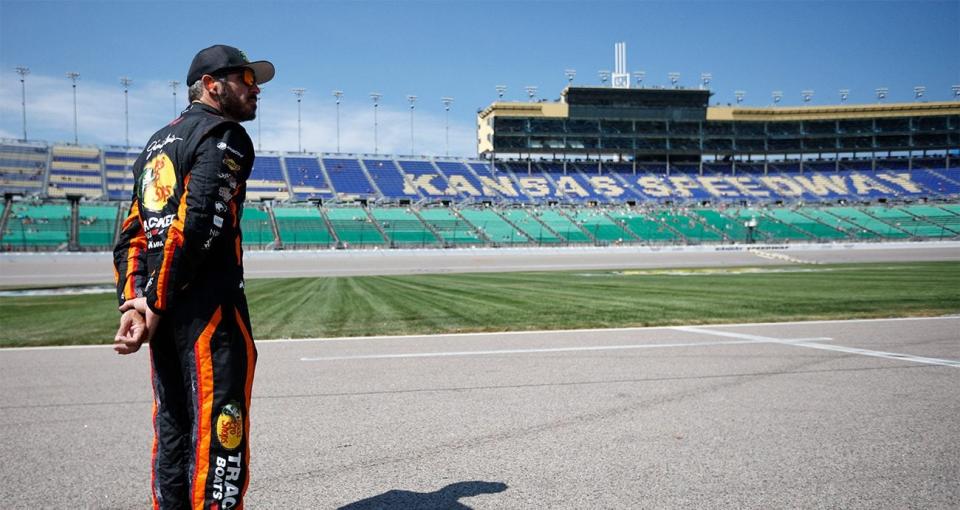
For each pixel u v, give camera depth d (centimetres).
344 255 4019
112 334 884
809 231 5319
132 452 354
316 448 358
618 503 273
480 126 7144
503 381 538
